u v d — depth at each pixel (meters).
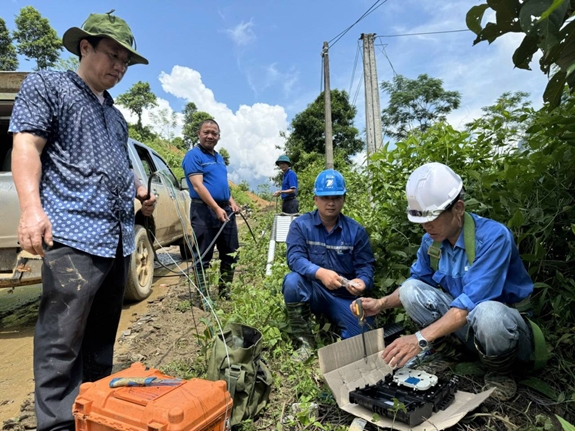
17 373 2.97
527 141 2.90
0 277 3.47
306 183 15.45
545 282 2.76
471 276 2.10
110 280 2.24
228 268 4.32
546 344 2.30
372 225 3.68
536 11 1.28
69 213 1.95
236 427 2.05
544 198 2.71
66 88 1.99
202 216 4.09
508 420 1.96
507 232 2.09
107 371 2.41
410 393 2.02
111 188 2.09
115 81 2.15
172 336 3.44
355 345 2.31
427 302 2.35
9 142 4.62
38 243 1.74
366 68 11.24
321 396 2.29
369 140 11.09
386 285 3.07
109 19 2.04
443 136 3.40
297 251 2.98
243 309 3.18
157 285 5.47
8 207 3.54
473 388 2.28
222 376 2.04
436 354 2.65
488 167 3.29
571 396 2.08
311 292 2.94
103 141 2.11
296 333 2.89
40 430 1.87
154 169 5.81
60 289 1.90
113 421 1.53
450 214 2.10
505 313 2.01
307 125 28.03
